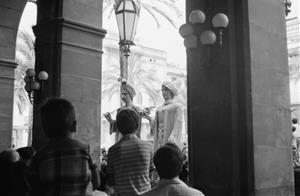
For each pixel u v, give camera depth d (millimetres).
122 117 3613
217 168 4828
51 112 2777
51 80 7727
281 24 5602
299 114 18656
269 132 5039
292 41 19359
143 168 3518
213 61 4891
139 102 33562
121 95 7035
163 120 6402
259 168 4750
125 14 8148
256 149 4750
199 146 5059
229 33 4836
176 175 2801
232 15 4895
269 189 4875
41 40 7996
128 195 3416
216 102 4926
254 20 5008
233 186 4625
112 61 33906
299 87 19828
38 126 7668
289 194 5262
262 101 4977
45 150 2717
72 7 8055
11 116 9984
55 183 2619
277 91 5320
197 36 4965
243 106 4777
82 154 2770
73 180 2660
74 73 7914
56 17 7887
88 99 8102
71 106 2859
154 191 2738
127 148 3512
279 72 5402
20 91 25672
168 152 2795
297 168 6312
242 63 4828
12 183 3705
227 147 4758
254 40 4961
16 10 10023
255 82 4891
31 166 2709
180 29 4883
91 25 8320
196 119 5133
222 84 4879
